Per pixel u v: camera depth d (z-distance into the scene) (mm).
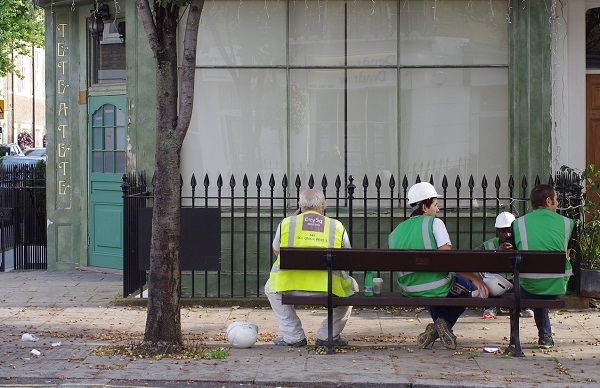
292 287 8289
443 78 11211
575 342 8805
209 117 11266
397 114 11203
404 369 7547
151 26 8016
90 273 13336
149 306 8203
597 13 11492
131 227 10969
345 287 8383
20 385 7121
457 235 10508
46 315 10195
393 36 11195
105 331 9344
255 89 11234
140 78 11188
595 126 11469
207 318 10078
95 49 13570
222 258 11109
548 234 8258
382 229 11172
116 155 13125
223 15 11211
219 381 7211
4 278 12844
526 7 11023
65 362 7797
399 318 10148
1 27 24250
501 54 11180
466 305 8078
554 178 10906
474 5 11172
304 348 8492
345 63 11227
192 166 11281
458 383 7102
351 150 11234
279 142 11258
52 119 13758
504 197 11148
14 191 13805
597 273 10258
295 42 11227
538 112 11047
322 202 8430
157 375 7359
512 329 8188
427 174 11242
